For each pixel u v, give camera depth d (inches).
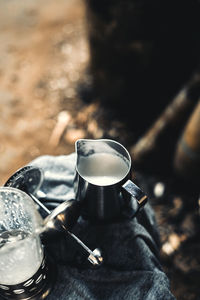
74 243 30.7
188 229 66.5
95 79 87.3
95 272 32.8
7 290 28.5
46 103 94.4
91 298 31.7
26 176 32.7
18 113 92.8
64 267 33.4
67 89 96.9
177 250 63.9
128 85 81.2
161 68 75.3
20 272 27.0
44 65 104.5
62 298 31.4
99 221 34.8
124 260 34.0
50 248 34.0
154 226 41.5
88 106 91.4
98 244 34.5
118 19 68.5
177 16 65.3
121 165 33.5
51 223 28.6
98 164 33.7
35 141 86.9
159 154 72.9
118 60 76.5
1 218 29.3
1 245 26.1
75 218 30.0
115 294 32.2
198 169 66.1
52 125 89.4
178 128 68.1
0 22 119.5
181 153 66.4
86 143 33.9
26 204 27.6
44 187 38.3
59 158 41.5
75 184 33.1
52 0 125.6
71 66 103.1
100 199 32.0
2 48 110.6
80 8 121.8
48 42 111.6
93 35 75.7
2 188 27.7
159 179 74.1
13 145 86.5
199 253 63.4
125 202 33.9
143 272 32.9
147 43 70.5
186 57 72.9
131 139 81.7
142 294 32.0
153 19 66.3
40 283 30.0
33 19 119.6
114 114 87.1
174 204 70.3
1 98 96.2
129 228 35.2
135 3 64.5
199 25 66.9
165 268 61.9
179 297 58.8
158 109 84.4
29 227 29.0
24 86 99.3
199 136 60.4
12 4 125.3
